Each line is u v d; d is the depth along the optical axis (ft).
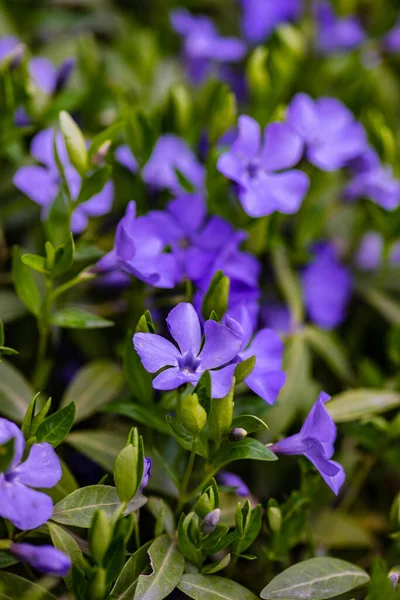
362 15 2.13
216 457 1.33
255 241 1.59
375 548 1.52
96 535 1.22
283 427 1.50
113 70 1.85
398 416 1.47
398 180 1.75
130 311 1.57
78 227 1.54
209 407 1.28
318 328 1.67
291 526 1.40
